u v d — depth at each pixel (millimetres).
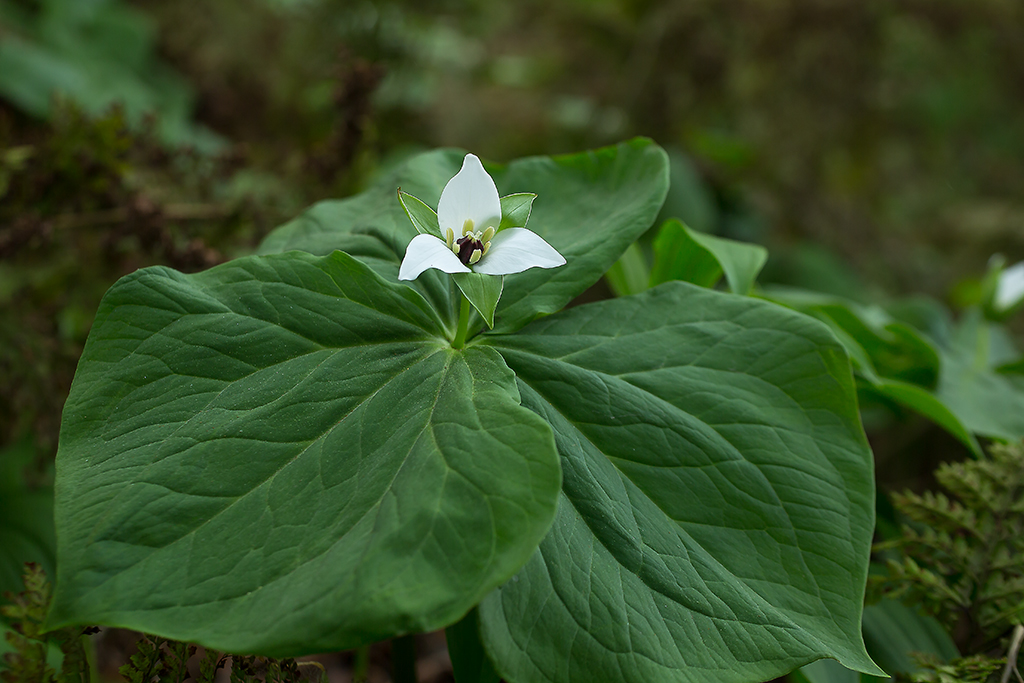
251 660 524
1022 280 783
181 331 525
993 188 2182
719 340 553
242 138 1463
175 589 469
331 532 479
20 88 1070
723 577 501
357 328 533
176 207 818
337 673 741
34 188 748
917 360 731
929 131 2072
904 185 2082
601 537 501
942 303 1639
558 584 488
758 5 1642
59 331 773
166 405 511
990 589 583
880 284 1637
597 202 602
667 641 483
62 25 1327
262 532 481
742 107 1771
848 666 481
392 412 509
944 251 1947
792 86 1759
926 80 1946
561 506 505
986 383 761
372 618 448
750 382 542
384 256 567
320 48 1388
